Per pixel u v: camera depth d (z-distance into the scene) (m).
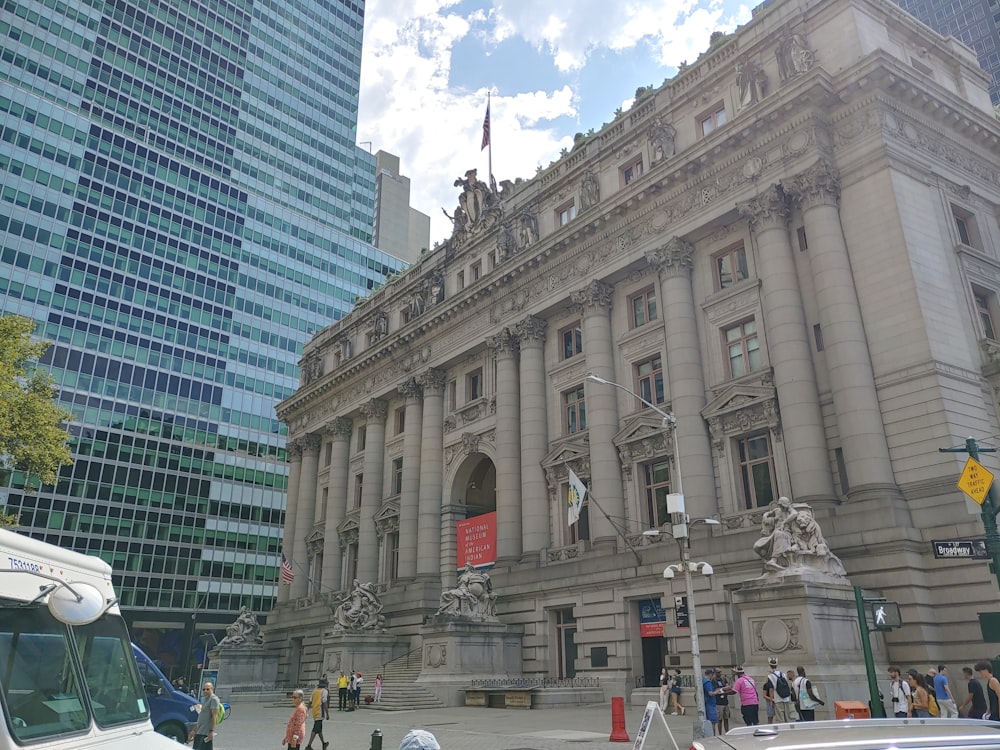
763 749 4.39
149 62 114.25
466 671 37.41
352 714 34.41
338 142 140.12
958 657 25.81
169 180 110.62
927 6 131.38
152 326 102.38
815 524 26.23
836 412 31.09
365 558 56.50
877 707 17.39
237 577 101.06
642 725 10.77
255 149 124.75
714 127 40.59
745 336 36.34
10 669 6.84
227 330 110.44
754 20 39.81
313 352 73.75
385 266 137.75
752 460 34.66
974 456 16.97
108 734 7.82
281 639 61.38
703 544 33.25
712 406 35.69
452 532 50.44
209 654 61.97
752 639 25.16
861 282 32.12
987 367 30.89
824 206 33.31
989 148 37.91
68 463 39.31
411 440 54.84
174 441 100.31
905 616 26.47
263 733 27.64
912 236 31.61
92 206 100.69
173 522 97.25
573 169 47.59
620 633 35.81
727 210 36.78
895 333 30.58
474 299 50.75
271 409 112.06
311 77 139.62
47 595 7.59
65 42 104.56
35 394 37.44
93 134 103.88
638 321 42.12
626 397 40.81
